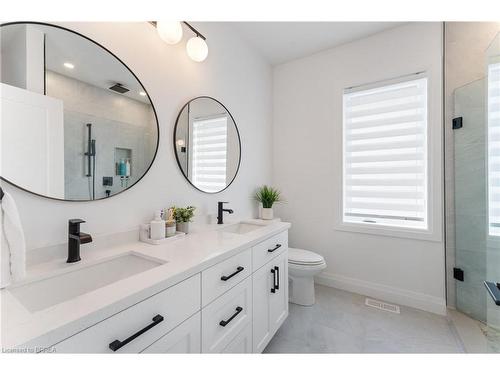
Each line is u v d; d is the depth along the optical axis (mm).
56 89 971
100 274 979
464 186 1824
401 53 2051
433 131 1936
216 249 1103
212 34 1812
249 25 1999
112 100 1162
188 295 872
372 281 2215
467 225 1811
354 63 2268
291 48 2379
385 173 2178
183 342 858
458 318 1797
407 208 2088
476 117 1736
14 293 749
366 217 2289
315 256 2082
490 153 1448
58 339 531
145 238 1233
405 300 2059
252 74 2342
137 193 1283
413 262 2041
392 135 2143
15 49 872
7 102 849
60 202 986
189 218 1443
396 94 2113
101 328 607
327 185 2432
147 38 1324
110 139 1152
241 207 2199
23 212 886
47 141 943
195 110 1645
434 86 1926
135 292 680
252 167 2369
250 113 2324
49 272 835
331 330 1700
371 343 1561
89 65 1076
